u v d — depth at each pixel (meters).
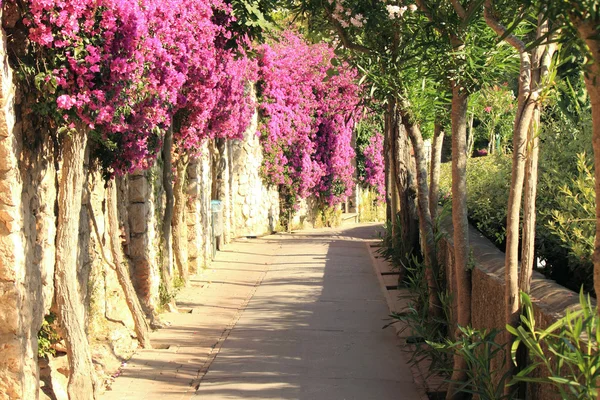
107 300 9.23
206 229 15.82
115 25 5.86
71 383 6.38
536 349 4.21
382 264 15.76
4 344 5.66
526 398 5.05
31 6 5.44
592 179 6.16
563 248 7.08
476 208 9.12
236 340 9.41
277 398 7.14
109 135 7.40
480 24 6.14
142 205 10.34
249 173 21.73
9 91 5.41
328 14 7.48
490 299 5.99
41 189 6.47
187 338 9.53
